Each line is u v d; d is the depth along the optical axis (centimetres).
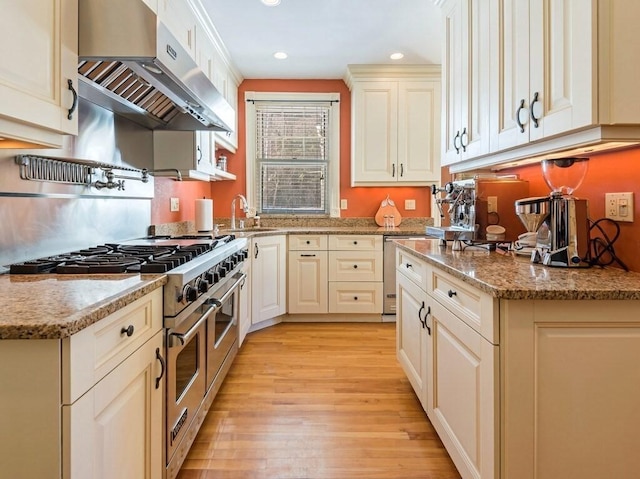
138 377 118
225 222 415
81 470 88
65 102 127
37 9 114
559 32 127
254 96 409
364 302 368
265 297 342
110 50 134
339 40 320
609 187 153
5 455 83
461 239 209
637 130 117
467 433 138
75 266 139
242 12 274
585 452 117
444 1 224
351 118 407
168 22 214
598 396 116
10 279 125
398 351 247
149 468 124
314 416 204
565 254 149
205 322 183
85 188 191
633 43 113
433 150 388
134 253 172
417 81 384
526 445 116
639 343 116
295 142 424
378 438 185
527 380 115
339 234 364
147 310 123
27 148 134
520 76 149
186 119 246
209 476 159
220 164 373
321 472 162
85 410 89
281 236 358
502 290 112
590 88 114
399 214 415
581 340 116
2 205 141
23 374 83
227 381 245
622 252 146
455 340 151
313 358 283
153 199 271
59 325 81
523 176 216
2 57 101
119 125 217
